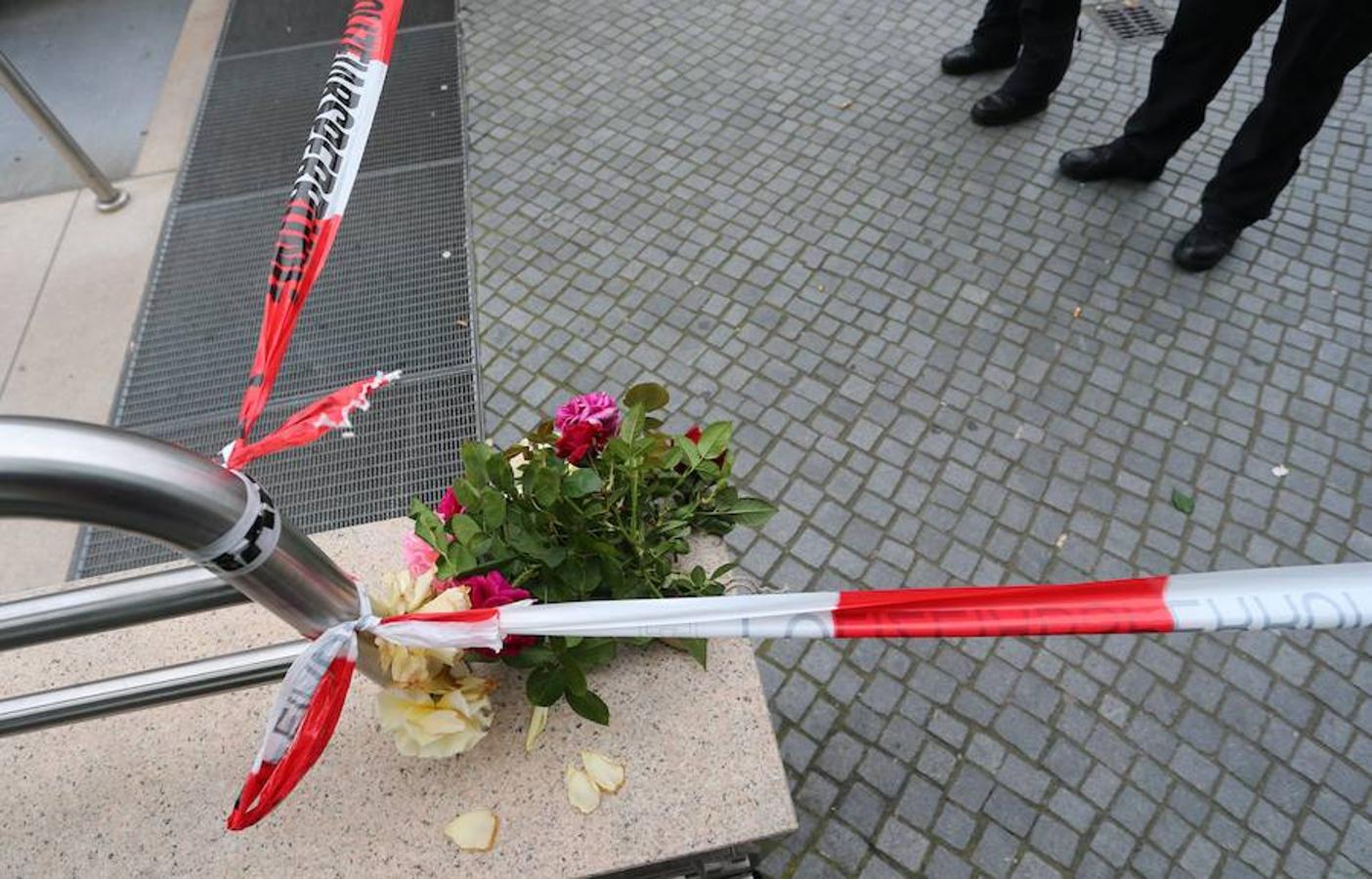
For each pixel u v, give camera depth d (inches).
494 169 151.0
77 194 153.6
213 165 157.6
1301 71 106.1
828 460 112.6
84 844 49.8
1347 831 85.4
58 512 30.9
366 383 43.1
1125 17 172.4
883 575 103.1
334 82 58.2
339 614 42.9
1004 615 44.1
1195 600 42.8
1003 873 84.4
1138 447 112.9
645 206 143.4
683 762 51.9
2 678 56.5
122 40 186.9
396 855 49.0
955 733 92.0
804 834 86.7
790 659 96.9
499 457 52.0
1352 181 141.5
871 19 176.2
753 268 133.9
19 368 128.5
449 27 179.8
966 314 127.1
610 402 57.6
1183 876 83.7
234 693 55.4
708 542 61.2
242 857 49.2
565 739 52.8
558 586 52.8
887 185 144.6
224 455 40.1
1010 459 112.2
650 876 56.9
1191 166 145.0
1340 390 117.3
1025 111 151.3
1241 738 90.7
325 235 50.8
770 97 160.9
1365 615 41.3
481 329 128.1
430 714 48.1
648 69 167.8
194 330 132.6
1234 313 125.9
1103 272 131.4
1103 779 88.9
